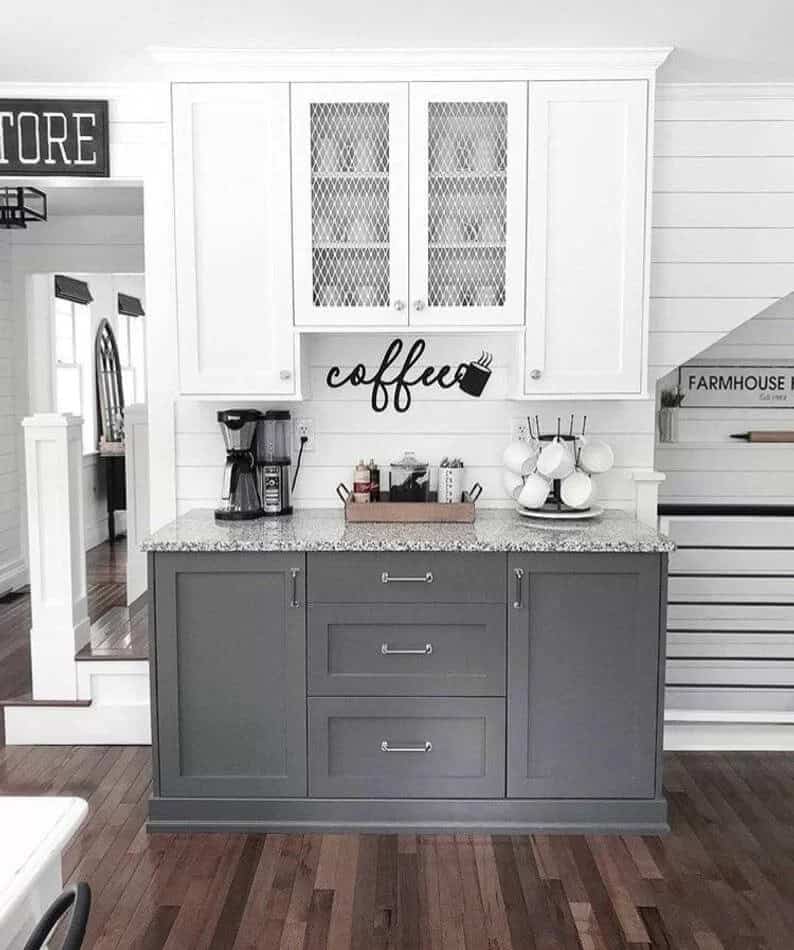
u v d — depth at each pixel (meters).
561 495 3.59
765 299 3.72
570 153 3.36
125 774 3.60
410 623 3.14
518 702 3.15
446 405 3.82
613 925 2.62
